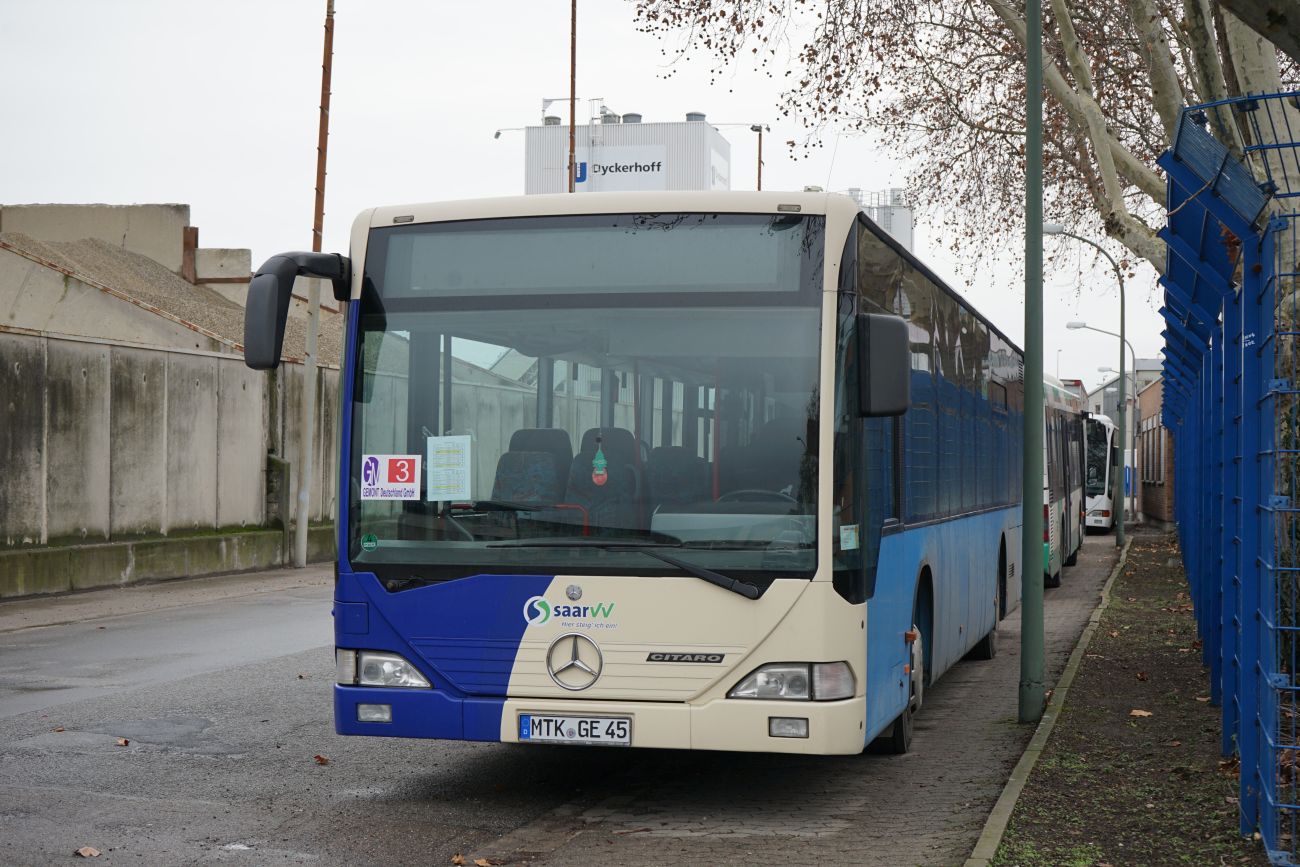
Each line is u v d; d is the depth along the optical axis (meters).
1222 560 9.03
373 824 7.96
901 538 9.41
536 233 8.27
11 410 21.11
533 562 7.93
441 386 8.21
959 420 12.52
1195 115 6.87
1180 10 21.55
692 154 82.12
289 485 29.36
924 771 9.73
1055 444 25.78
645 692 7.78
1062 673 14.29
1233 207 7.01
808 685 7.68
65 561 21.92
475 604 7.96
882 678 8.65
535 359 8.12
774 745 7.66
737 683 7.72
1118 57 24.23
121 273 48.44
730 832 7.91
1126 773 9.08
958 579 12.35
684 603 7.76
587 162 83.31
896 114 27.31
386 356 8.31
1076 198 30.00
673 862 7.19
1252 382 7.07
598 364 8.08
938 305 11.37
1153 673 13.89
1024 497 11.75
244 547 27.44
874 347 7.79
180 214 52.31
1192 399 18.11
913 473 10.01
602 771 9.70
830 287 7.99
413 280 8.34
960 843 7.53
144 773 9.11
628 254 8.16
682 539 7.83
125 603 20.92
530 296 8.20
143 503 24.62
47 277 34.44
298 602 21.56
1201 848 7.07
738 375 7.95
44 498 21.83
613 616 7.82
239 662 14.42
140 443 24.50
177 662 14.40
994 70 25.77
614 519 7.90
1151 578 26.94
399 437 8.21
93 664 14.22
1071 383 34.75
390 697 8.03
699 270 8.09
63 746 9.89
